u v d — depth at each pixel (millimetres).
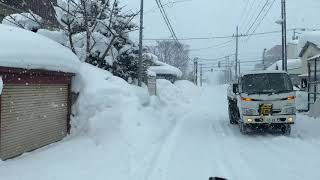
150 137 13586
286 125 15547
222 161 11094
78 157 10688
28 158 10414
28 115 11227
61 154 10977
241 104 15406
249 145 13484
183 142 13953
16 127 10625
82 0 17719
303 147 12914
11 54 9734
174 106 28109
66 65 12688
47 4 22938
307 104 24766
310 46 32031
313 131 16125
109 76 15633
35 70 10805
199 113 24703
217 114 24125
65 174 9078
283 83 15305
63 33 17594
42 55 11266
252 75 15539
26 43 10961
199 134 15875
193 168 10266
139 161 10664
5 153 10133
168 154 11812
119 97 14445
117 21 19047
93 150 11531
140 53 19984
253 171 10016
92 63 18078
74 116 14070
